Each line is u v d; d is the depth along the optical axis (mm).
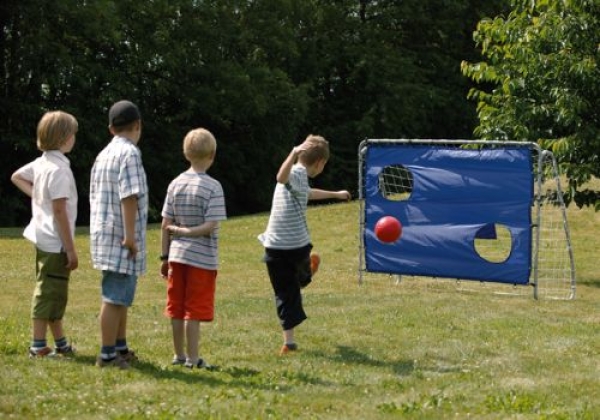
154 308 10188
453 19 41375
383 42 41125
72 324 8852
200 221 6867
